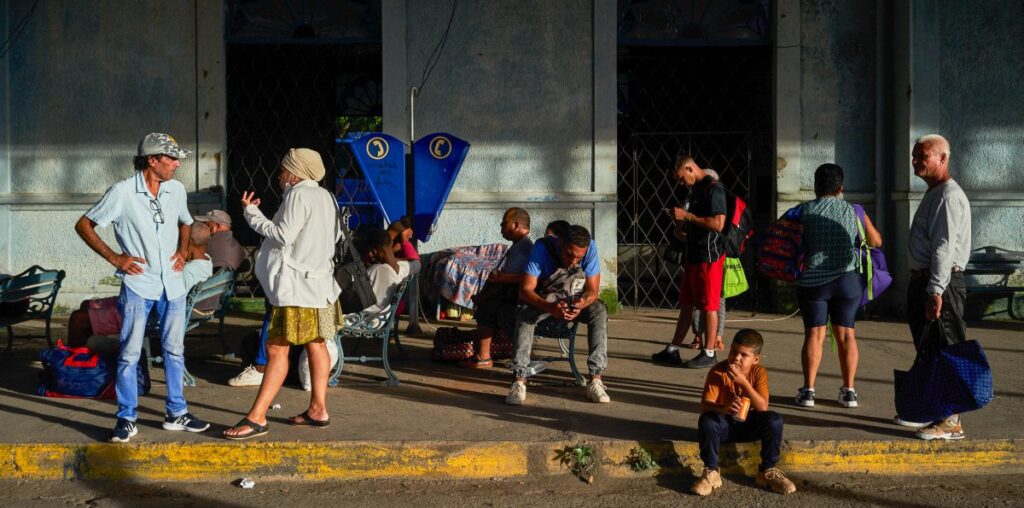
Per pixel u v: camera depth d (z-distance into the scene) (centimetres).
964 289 498
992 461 484
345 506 437
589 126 940
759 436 464
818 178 555
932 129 912
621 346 779
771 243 556
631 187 1027
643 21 963
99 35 924
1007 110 924
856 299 548
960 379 477
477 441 478
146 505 437
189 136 934
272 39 948
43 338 802
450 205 936
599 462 477
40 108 925
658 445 479
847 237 541
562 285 578
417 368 675
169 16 927
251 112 1037
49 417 527
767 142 1012
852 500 447
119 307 481
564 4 933
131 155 930
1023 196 923
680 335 700
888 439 487
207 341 784
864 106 948
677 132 1029
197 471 471
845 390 557
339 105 1101
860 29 944
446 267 899
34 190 927
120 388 478
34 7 918
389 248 634
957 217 483
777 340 806
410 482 470
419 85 931
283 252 484
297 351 611
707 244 672
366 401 573
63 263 927
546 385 621
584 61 937
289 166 496
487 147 938
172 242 496
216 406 555
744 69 1033
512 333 637
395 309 617
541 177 941
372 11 952
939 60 915
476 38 932
